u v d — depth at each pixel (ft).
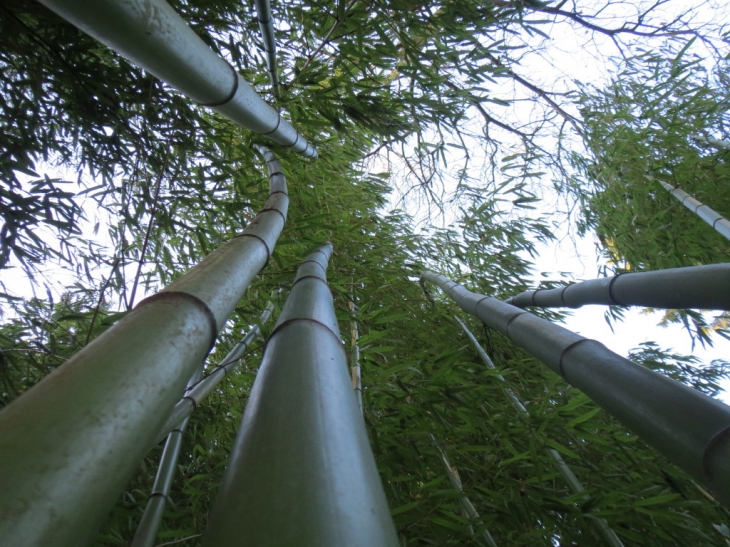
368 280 10.37
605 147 12.26
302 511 2.02
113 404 2.10
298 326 3.77
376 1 7.54
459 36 8.52
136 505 6.37
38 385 2.13
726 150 10.72
